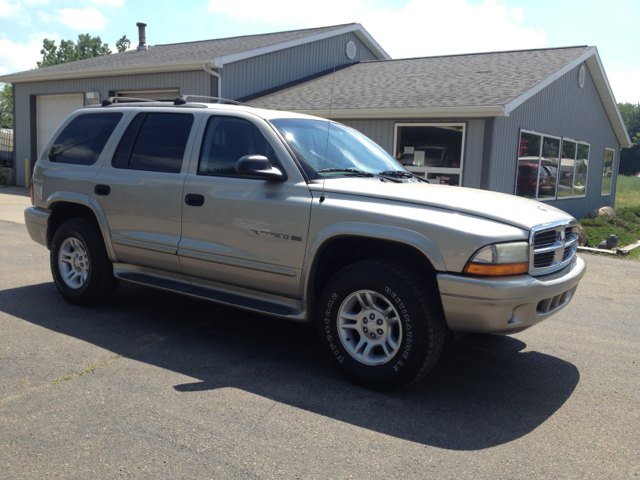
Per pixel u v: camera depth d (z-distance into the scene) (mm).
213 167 4266
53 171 5254
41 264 6918
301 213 3748
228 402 3291
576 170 16922
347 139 4672
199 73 15031
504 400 3533
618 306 6152
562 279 3592
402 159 12633
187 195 4285
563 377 3980
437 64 16188
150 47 21266
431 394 3574
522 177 13320
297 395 3443
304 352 4262
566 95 15297
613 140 19984
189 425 2982
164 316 5008
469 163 11789
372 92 13734
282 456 2711
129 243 4660
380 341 3561
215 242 4164
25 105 18812
